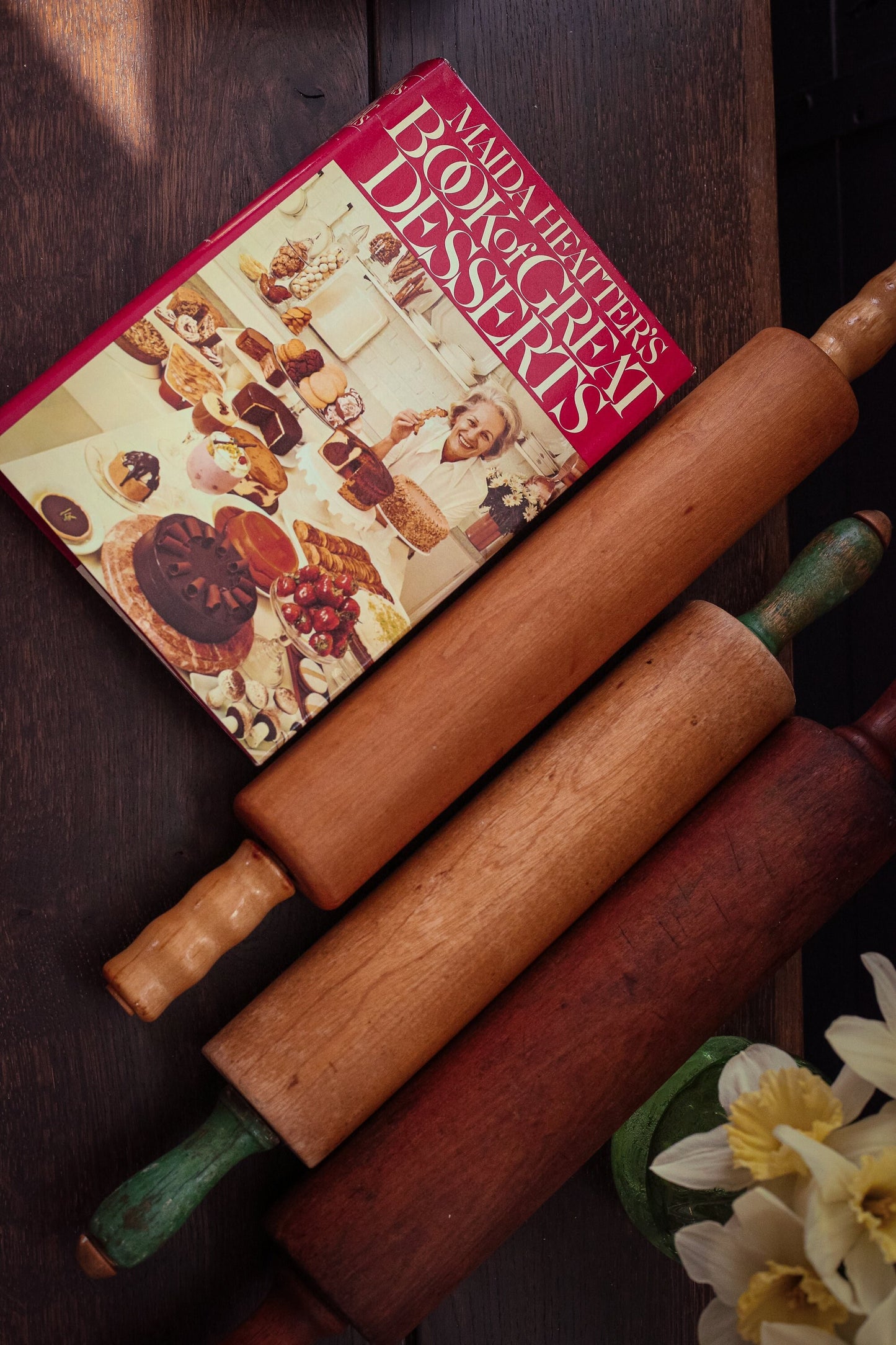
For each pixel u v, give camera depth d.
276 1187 0.56
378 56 0.58
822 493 0.82
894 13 0.72
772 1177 0.39
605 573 0.52
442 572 0.54
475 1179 0.50
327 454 0.52
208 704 0.51
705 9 0.63
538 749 0.54
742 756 0.55
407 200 0.53
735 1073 0.44
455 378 0.54
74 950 0.54
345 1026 0.49
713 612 0.55
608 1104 0.51
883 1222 0.37
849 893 0.54
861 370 0.56
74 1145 0.54
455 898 0.51
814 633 0.83
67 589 0.54
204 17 0.56
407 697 0.51
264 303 0.52
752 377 0.54
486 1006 0.54
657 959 0.52
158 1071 0.55
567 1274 0.60
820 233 0.79
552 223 0.55
